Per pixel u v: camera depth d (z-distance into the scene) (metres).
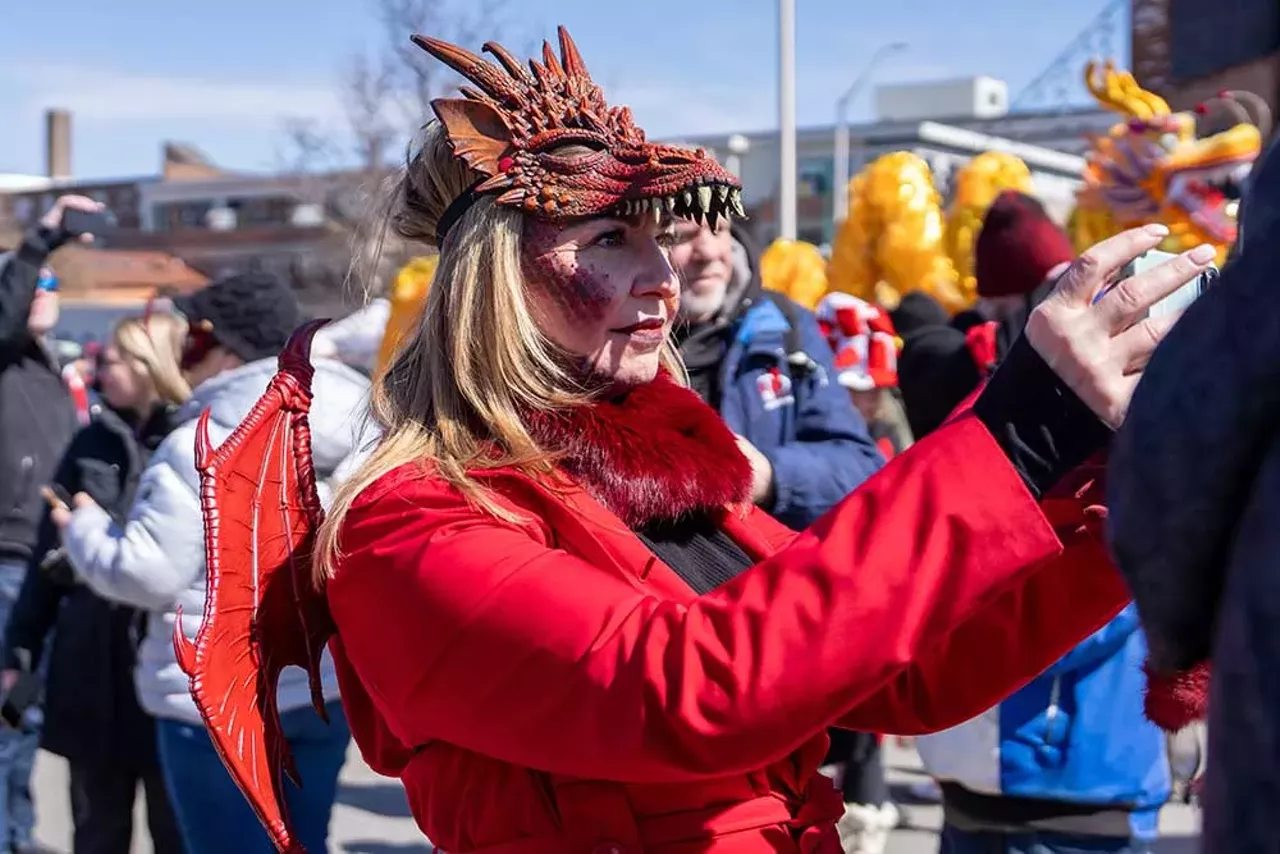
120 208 52.06
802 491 3.06
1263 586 1.04
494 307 1.64
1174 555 1.10
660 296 1.72
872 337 5.34
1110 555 1.18
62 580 4.18
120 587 3.33
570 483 1.64
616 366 1.69
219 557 1.67
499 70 1.70
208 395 3.40
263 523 1.75
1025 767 3.02
